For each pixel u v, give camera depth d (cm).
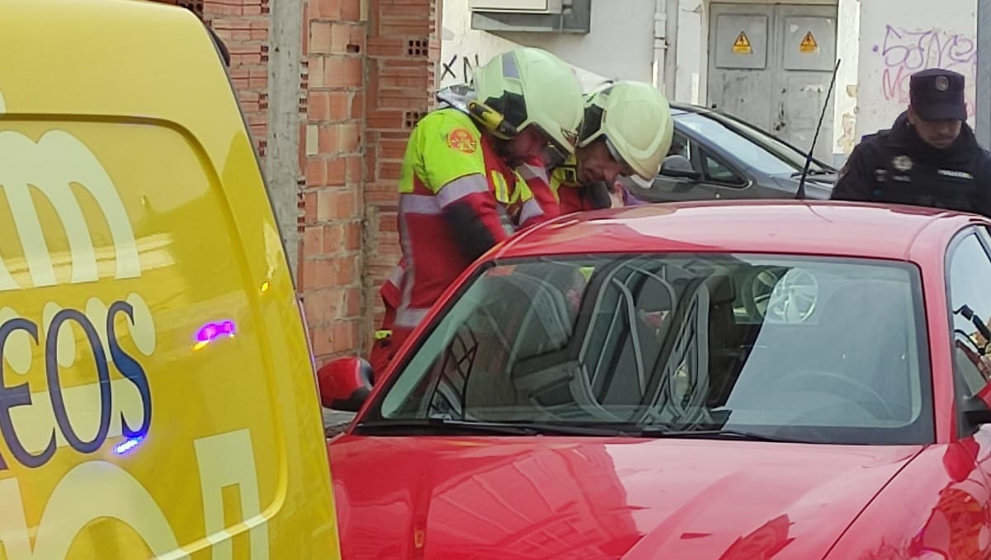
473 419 484
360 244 866
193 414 256
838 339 481
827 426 456
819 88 1988
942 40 1847
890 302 486
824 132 1975
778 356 480
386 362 649
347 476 445
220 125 273
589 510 404
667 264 515
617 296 509
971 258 538
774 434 456
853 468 425
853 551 378
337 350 849
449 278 636
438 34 884
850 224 528
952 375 465
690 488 413
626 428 469
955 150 809
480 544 393
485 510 410
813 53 1984
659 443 452
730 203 574
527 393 490
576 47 1986
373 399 498
